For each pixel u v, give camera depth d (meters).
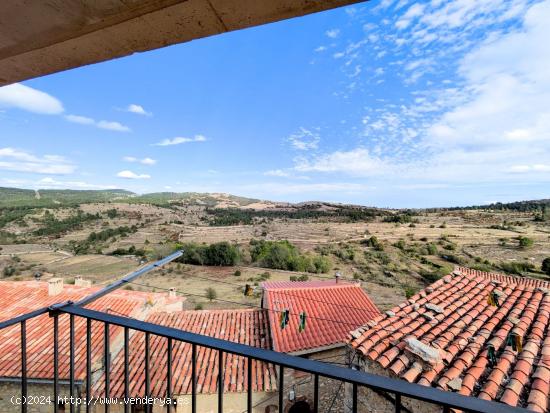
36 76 1.80
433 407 3.45
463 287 6.00
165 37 1.42
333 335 8.08
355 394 0.93
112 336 6.91
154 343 7.59
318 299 9.84
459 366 3.69
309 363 1.02
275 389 6.64
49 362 5.92
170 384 1.26
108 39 1.44
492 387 3.30
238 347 1.12
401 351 4.17
